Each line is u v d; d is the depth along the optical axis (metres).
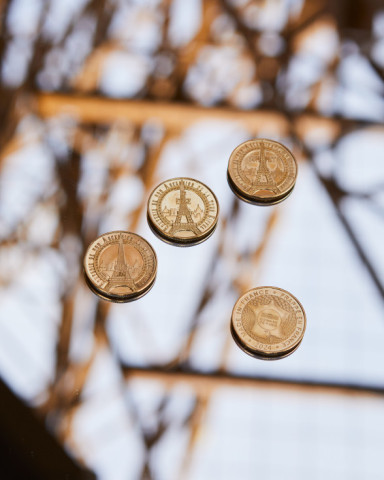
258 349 0.71
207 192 0.75
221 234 0.75
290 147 0.80
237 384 0.72
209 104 0.81
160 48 0.83
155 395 0.71
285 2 0.85
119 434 0.70
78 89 0.81
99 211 0.76
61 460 0.69
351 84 0.82
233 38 0.84
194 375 0.72
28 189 0.77
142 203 0.77
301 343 0.72
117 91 0.81
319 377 0.72
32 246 0.75
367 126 0.81
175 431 0.71
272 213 0.76
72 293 0.73
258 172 0.76
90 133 0.80
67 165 0.78
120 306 0.73
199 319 0.73
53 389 0.71
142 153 0.79
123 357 0.72
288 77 0.83
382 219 0.77
